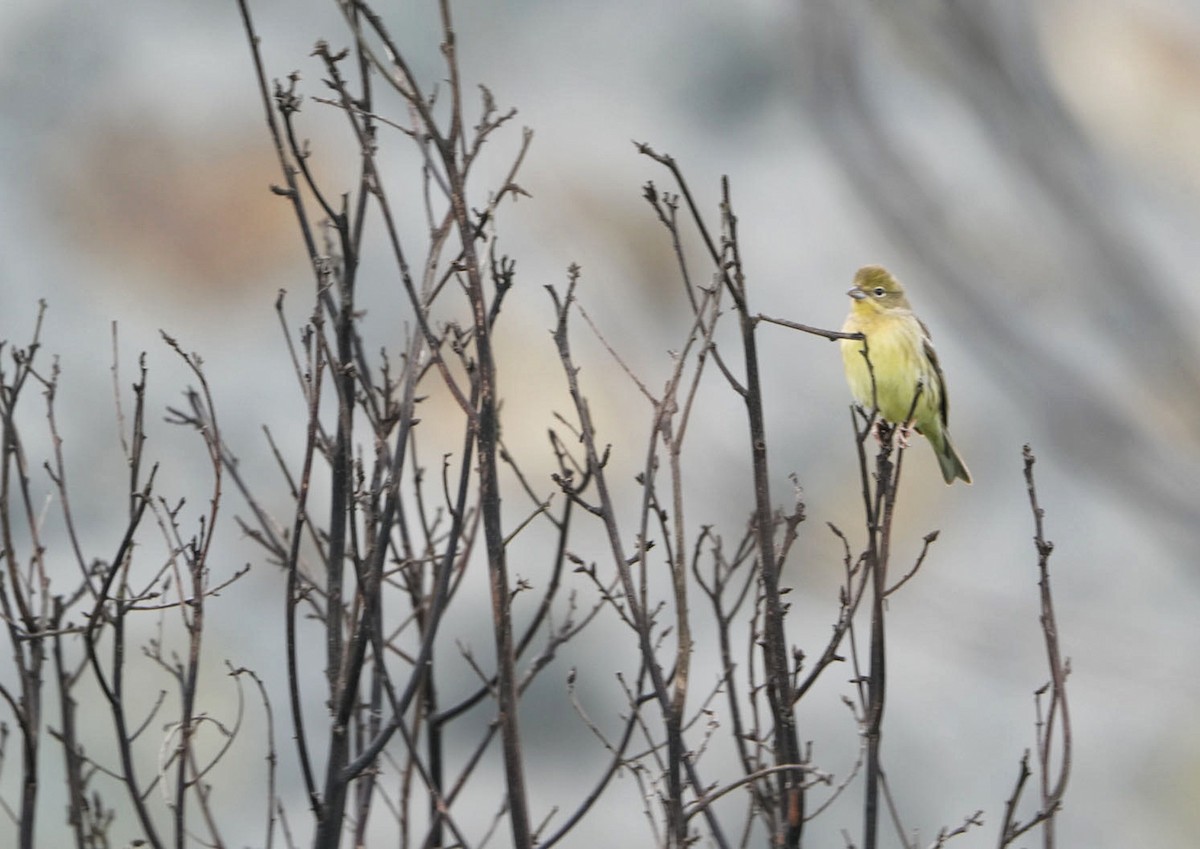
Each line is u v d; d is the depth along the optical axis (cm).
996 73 1315
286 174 511
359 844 518
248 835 1625
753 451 482
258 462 2000
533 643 1795
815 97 1341
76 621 1216
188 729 487
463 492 496
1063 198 1334
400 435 502
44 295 2331
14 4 2588
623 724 1783
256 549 1847
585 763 1769
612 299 2291
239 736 1691
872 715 477
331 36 2667
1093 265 1369
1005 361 1334
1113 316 1371
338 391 511
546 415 2161
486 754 1748
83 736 1409
